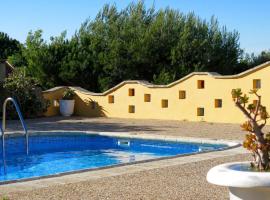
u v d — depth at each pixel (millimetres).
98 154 16609
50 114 28453
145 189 8164
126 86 26641
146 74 34438
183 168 10352
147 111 25859
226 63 36219
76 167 13992
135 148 17938
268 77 21672
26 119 26125
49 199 7379
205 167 10477
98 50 34344
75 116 27984
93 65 33375
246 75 22391
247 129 5688
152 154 16438
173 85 24859
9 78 26891
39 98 27234
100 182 8766
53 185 8461
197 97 24047
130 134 18219
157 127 21188
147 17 37688
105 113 27484
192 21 36781
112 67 33250
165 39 34625
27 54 34375
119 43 33562
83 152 17141
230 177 5148
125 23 36750
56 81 33062
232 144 14883
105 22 37250
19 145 17688
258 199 5180
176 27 35875
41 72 32781
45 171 13328
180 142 16766
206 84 23734
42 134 18312
